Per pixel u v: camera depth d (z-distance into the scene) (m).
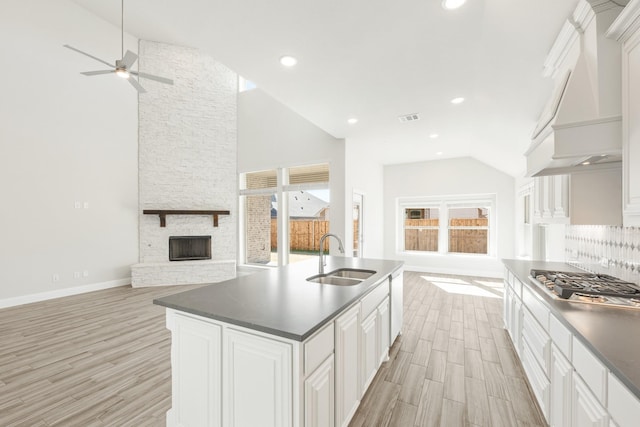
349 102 3.26
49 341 2.94
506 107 3.00
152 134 5.66
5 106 4.08
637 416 0.88
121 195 5.35
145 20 5.09
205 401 1.49
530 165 2.11
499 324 3.44
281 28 1.98
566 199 2.13
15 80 4.16
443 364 2.52
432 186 6.56
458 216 6.50
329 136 5.27
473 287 5.20
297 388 1.22
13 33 4.14
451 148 5.45
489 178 5.99
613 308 1.56
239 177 6.53
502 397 2.06
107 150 5.16
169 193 5.79
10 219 4.14
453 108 3.41
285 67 2.50
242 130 6.41
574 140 1.55
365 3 1.73
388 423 1.81
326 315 1.40
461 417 1.86
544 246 4.36
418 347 2.85
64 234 4.66
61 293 4.60
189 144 5.96
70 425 1.77
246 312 1.44
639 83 1.29
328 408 1.47
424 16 1.83
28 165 4.30
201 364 1.50
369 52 2.26
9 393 2.08
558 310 1.53
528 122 3.17
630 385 0.88
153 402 1.99
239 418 1.38
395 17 1.85
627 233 1.96
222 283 2.12
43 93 4.43
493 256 6.09
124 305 4.14
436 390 2.14
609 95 1.48
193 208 5.97
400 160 6.59
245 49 2.23
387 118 3.80
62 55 4.62
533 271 2.41
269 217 6.61
